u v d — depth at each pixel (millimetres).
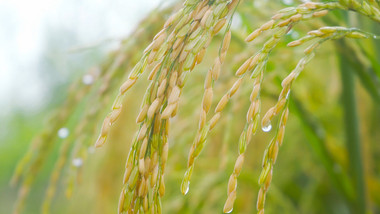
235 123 559
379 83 395
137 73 257
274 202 595
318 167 631
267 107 580
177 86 254
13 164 1330
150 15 385
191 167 258
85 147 377
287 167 661
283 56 420
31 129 1357
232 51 468
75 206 672
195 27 262
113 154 550
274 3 419
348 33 266
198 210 546
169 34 278
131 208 257
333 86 590
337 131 615
